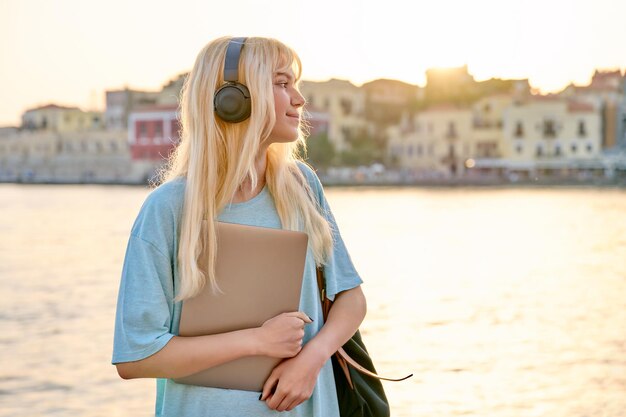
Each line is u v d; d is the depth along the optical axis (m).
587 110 97.88
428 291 14.96
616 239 27.48
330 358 1.96
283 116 1.85
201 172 1.79
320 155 98.25
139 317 1.75
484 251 23.34
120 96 108.75
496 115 99.38
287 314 1.78
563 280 16.64
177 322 1.81
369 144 107.06
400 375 8.43
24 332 10.95
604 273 17.92
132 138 98.62
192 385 1.79
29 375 8.57
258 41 1.84
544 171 98.06
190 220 1.77
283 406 1.78
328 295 1.95
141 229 1.81
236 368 1.78
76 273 18.16
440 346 9.82
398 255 22.17
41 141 112.56
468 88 112.19
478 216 41.19
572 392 7.71
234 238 1.79
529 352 9.47
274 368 1.78
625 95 101.88
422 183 94.44
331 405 1.93
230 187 1.81
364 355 1.99
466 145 100.06
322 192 2.04
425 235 29.06
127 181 97.44
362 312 1.98
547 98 97.69
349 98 108.81
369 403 1.96
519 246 24.88
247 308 1.78
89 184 100.56
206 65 1.83
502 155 99.12
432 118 101.62
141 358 1.74
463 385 7.99
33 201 58.69
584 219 38.72
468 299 13.91
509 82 110.81
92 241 27.02
